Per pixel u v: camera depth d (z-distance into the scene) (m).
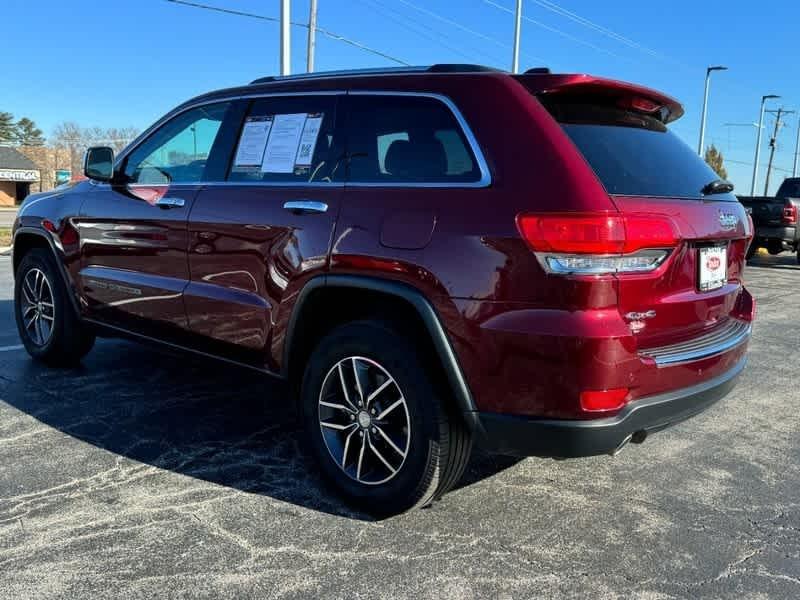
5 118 94.88
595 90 3.03
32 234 5.09
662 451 4.04
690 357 2.86
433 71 3.20
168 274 4.03
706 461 3.90
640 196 2.78
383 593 2.55
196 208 3.84
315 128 3.47
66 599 2.46
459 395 2.80
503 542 2.94
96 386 4.86
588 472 3.69
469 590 2.59
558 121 2.85
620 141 3.02
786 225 14.62
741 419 4.66
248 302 3.56
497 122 2.87
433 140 3.02
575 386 2.56
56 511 3.09
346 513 3.15
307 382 3.34
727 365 3.16
